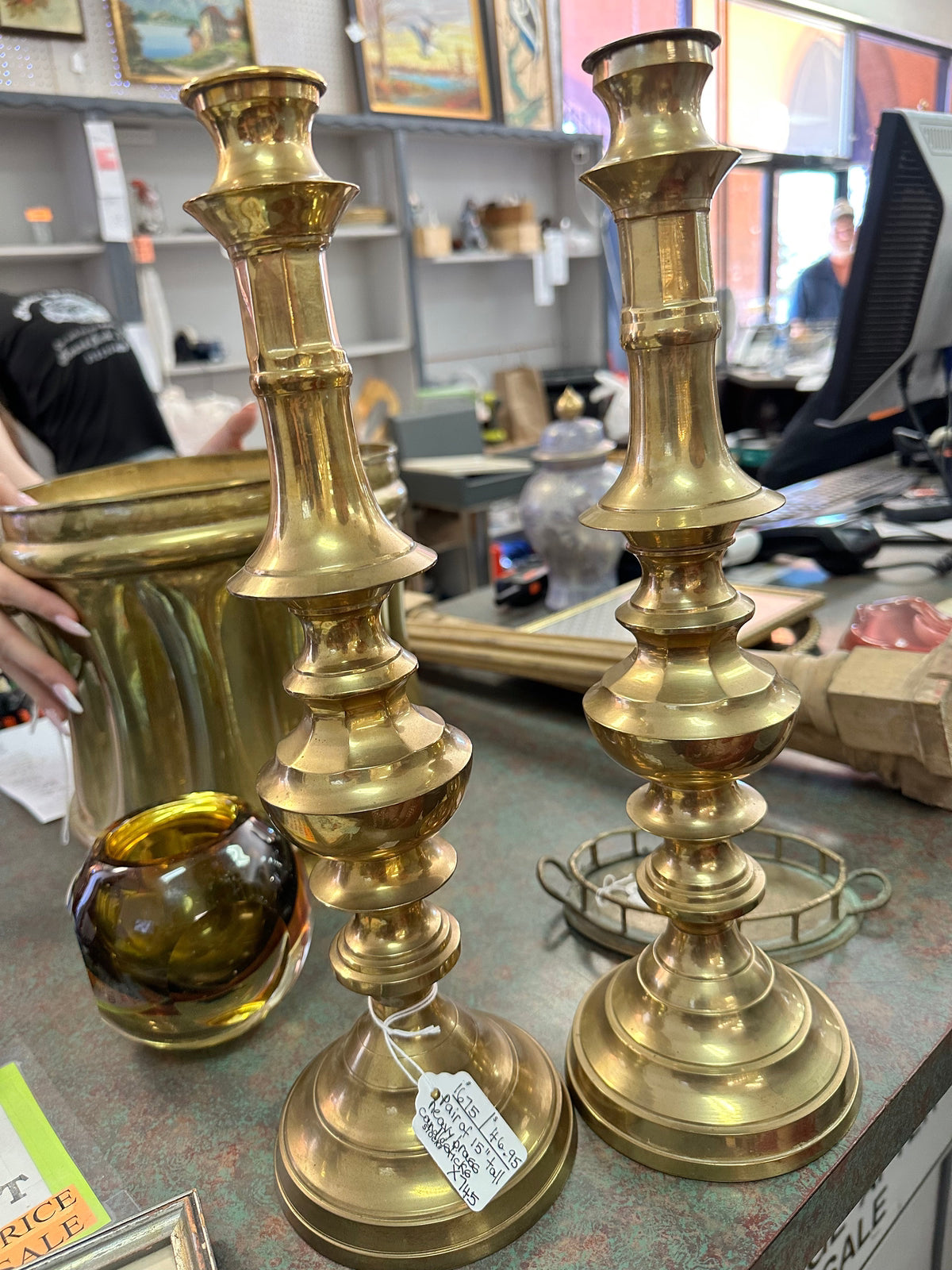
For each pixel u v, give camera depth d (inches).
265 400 11.4
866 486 54.9
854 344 44.5
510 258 136.2
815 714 25.6
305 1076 16.6
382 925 14.2
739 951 15.6
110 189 95.1
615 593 40.2
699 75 11.1
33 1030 20.3
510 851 25.3
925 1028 17.1
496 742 32.9
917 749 24.1
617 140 11.4
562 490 41.6
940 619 28.7
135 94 102.7
